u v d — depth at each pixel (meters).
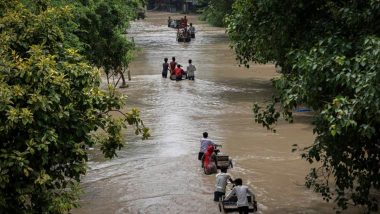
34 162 8.68
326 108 9.74
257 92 31.30
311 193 14.98
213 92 31.56
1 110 8.12
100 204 14.41
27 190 8.52
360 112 8.98
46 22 10.24
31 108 8.41
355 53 10.60
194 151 19.41
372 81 8.84
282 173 16.73
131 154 19.16
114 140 10.12
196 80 36.28
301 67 10.43
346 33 11.55
